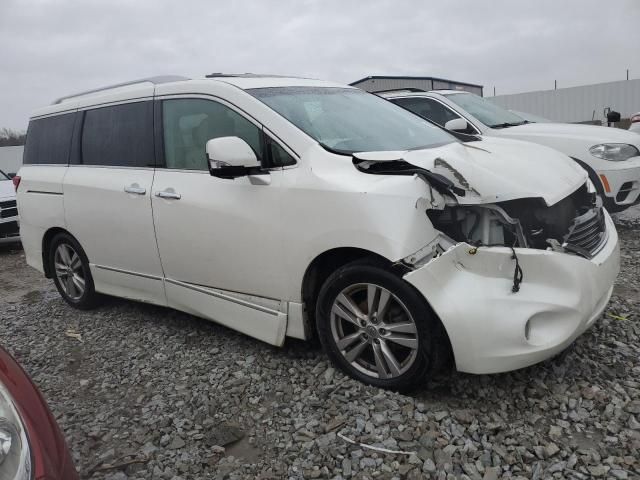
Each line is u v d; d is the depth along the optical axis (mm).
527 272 2809
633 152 6141
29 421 1926
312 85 4121
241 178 3494
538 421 2812
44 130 5328
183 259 3902
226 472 2643
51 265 5391
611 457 2498
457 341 2779
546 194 2982
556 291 2803
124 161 4355
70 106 5035
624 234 6340
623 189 6176
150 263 4207
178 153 3955
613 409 2830
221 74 4164
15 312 5492
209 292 3834
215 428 2990
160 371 3729
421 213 2891
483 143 3943
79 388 3643
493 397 3020
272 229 3330
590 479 2389
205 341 4117
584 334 3617
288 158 3350
